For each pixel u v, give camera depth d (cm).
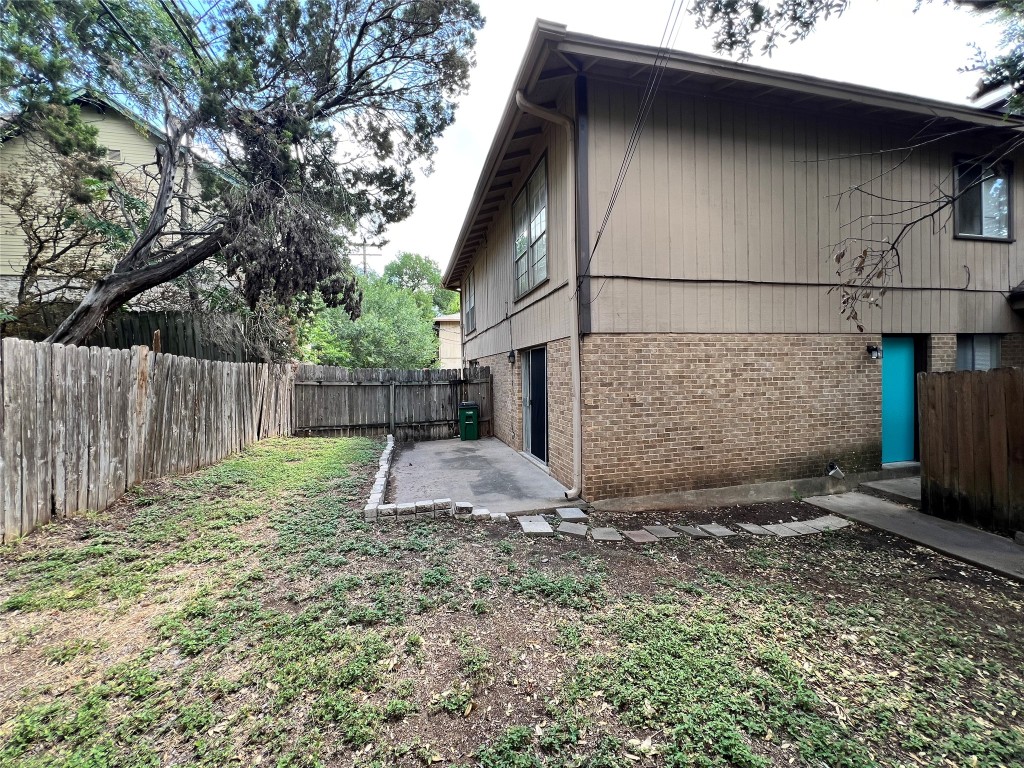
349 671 222
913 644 258
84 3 525
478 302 1256
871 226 620
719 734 186
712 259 552
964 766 175
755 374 571
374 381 1018
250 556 357
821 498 570
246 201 595
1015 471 418
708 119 548
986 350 698
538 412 751
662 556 387
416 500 530
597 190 512
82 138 597
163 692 208
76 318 616
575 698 208
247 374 778
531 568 353
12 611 271
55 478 381
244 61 589
